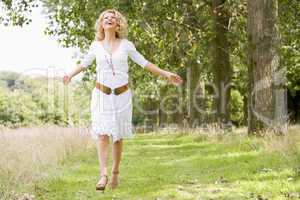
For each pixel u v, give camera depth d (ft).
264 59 54.34
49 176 31.55
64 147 46.14
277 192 24.02
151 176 33.30
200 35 82.17
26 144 36.40
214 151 49.11
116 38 24.50
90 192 27.35
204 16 81.56
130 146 71.67
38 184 29.22
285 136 40.96
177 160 43.73
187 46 81.51
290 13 78.64
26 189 27.27
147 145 71.97
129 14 69.26
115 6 67.15
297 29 79.56
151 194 25.79
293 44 81.05
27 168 29.71
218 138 63.46
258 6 54.54
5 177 27.37
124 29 24.43
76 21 81.61
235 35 79.56
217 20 78.28
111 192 26.89
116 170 24.81
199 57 90.22
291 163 32.01
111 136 24.56
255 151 42.27
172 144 70.54
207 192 25.62
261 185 25.99
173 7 78.79
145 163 42.63
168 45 80.38
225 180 29.32
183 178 31.37
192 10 81.20
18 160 29.96
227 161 38.06
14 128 45.50
